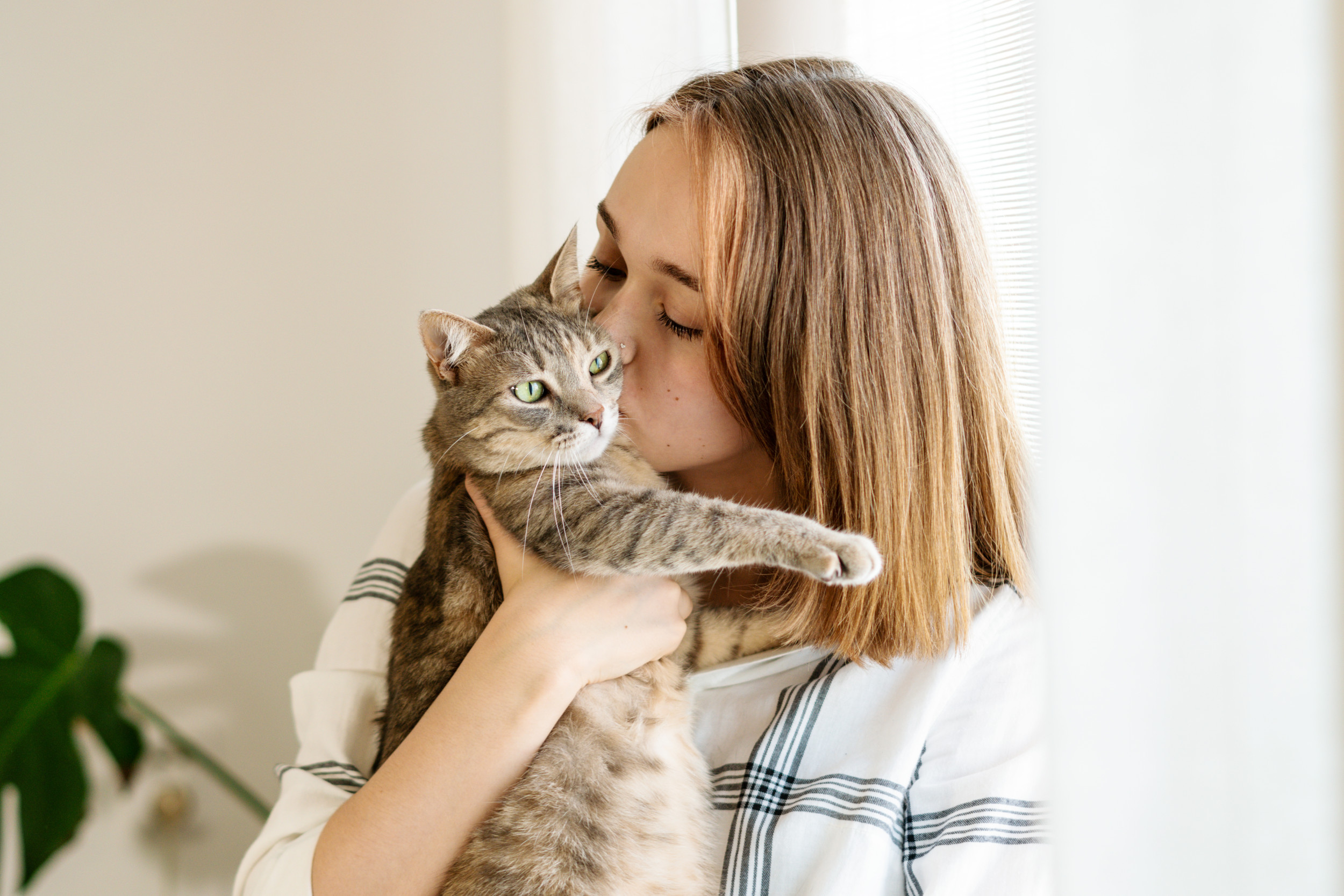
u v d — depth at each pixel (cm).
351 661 143
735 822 111
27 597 197
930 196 115
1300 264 45
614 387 134
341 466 249
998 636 117
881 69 166
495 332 133
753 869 106
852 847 102
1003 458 123
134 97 221
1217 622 48
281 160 232
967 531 118
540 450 127
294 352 241
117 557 235
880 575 109
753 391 117
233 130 228
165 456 235
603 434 129
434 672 124
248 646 247
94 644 204
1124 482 51
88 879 237
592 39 215
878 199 112
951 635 114
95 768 236
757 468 138
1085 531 52
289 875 105
